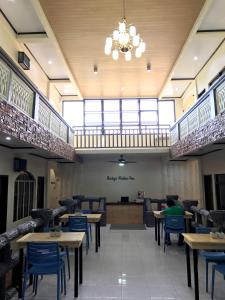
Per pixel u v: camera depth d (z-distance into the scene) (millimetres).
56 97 10867
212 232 3812
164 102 12141
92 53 7250
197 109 6273
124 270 4691
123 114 12117
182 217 6031
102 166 12242
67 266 4945
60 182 11883
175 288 3896
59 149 7328
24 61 6445
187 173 10500
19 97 4453
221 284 4016
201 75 8820
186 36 6336
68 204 8438
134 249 6148
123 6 5125
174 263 5086
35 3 4762
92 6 5113
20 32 6113
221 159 7066
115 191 12094
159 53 7301
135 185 12109
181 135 8117
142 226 9258
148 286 3977
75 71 8562
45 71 8750
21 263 3721
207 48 7289
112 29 5953
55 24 5715
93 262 5164
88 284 4062
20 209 7105
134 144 10125
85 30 5992
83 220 5789
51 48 7137
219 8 5312
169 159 10281
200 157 8781
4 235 3510
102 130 10445
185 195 10734
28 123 4727
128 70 8539
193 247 3516
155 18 5555
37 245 3402
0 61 3686
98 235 6414
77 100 12125
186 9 5254
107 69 8422
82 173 12148
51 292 3775
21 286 3652
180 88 10750
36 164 8211
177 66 8430
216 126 4863
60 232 4016
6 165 6016
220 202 7383
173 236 7562
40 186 8867
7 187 6117
